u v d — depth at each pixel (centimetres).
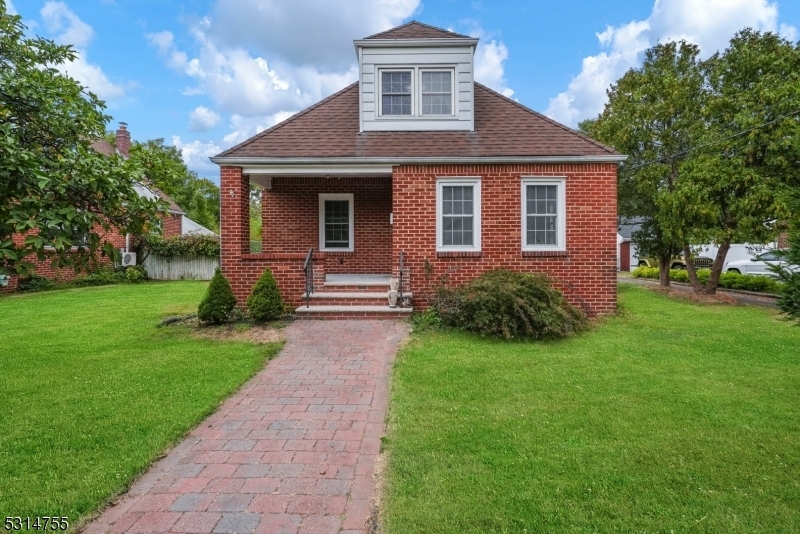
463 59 1044
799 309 518
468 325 794
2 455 352
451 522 269
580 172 967
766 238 1109
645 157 1442
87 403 465
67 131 490
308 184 1236
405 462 341
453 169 975
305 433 404
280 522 273
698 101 1366
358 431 408
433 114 1052
